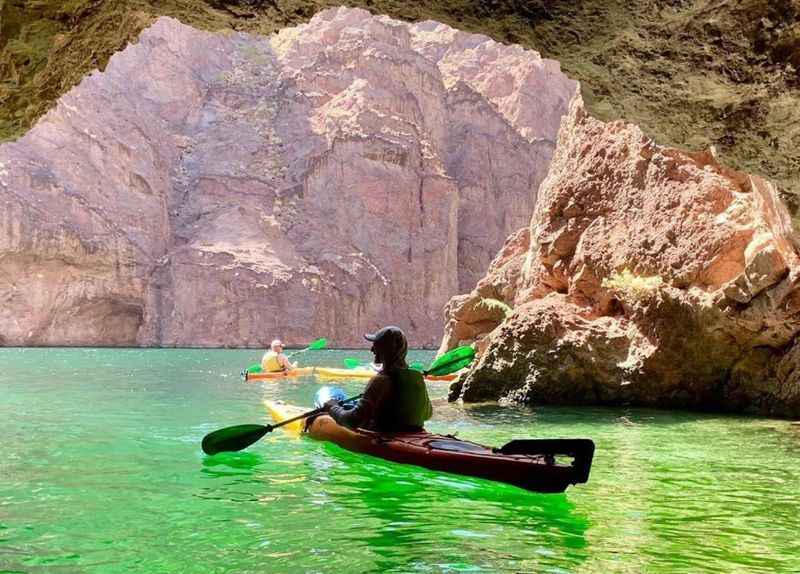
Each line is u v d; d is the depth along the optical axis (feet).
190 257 129.70
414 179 153.17
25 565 12.39
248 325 130.00
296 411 30.09
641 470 20.63
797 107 16.05
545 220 46.32
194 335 128.36
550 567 12.32
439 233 153.79
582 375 37.63
